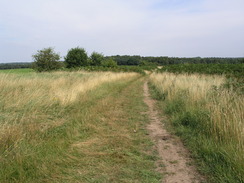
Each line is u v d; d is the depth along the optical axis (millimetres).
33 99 6062
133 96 10625
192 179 2809
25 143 3590
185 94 7520
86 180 2721
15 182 2566
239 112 4082
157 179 2809
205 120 4547
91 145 3910
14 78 8625
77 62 32875
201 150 3568
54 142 3812
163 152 3715
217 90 6027
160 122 5785
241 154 2963
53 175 2781
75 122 5184
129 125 5359
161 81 13344
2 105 5340
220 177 2721
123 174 2910
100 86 11914
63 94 7078
